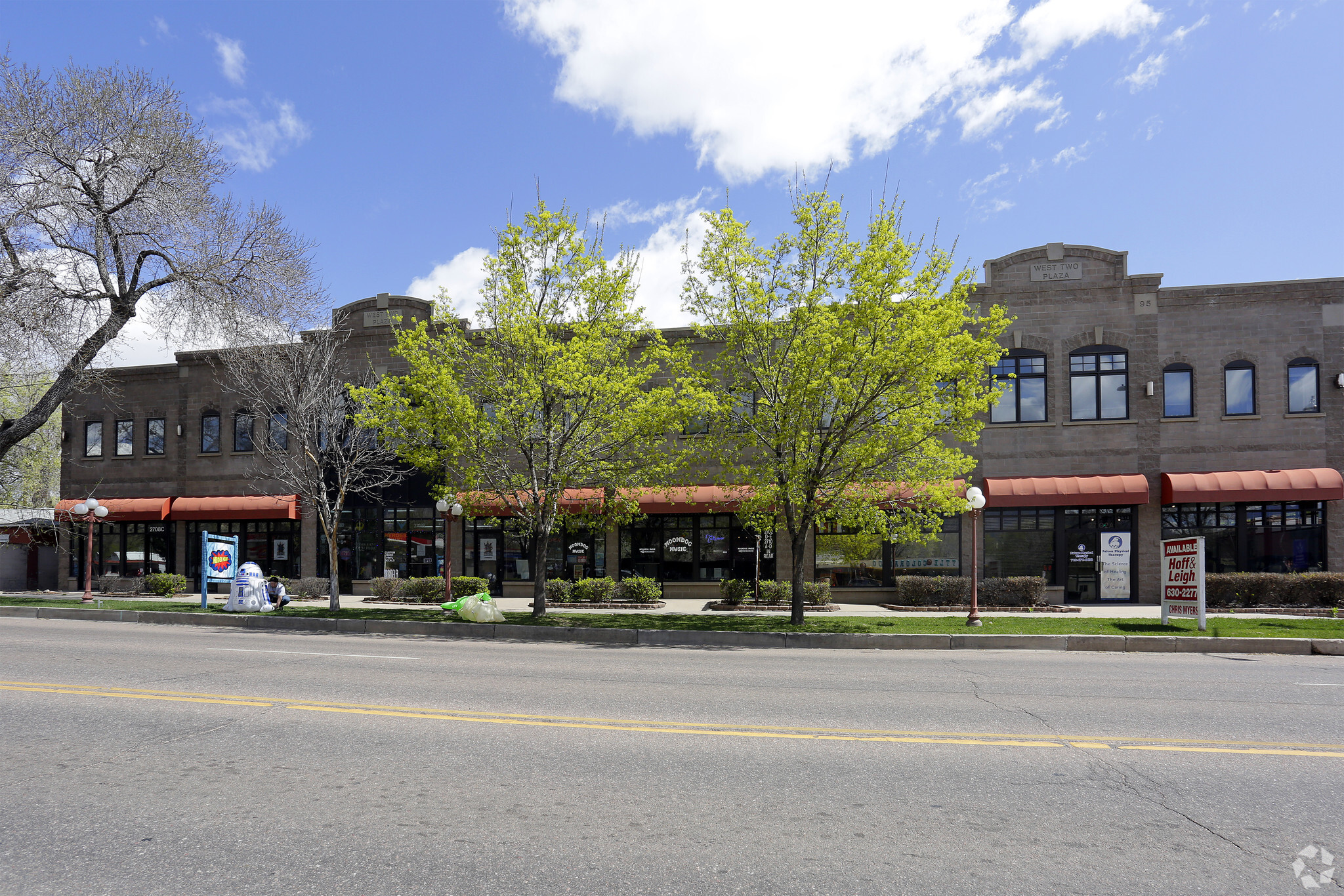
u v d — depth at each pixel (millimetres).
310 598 23375
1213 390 21578
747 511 16812
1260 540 21203
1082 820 4535
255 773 5328
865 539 22672
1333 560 20656
